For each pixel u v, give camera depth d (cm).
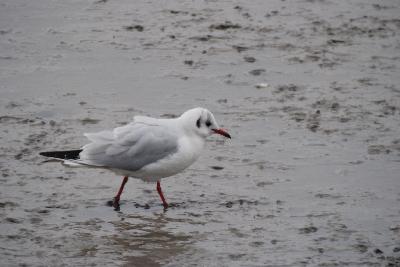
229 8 2442
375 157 1522
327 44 2167
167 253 1166
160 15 2356
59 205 1319
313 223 1266
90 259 1140
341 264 1133
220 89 1855
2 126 1623
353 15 2417
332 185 1408
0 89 1823
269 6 2475
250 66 1997
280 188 1397
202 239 1212
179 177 1445
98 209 1315
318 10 2455
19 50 2070
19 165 1455
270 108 1755
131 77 1912
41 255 1145
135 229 1245
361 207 1325
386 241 1205
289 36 2220
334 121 1689
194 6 2448
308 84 1897
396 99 1816
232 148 1561
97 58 2028
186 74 1938
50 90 1827
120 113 1706
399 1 2577
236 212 1307
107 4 2450
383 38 2227
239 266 1125
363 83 1909
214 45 2131
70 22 2281
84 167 1362
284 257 1155
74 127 1628
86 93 1816
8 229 1223
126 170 1313
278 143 1584
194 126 1317
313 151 1547
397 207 1325
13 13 2348
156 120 1341
